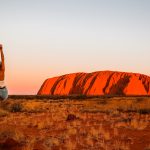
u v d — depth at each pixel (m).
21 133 11.43
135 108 27.03
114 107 29.11
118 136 11.63
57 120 17.58
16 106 27.66
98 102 38.88
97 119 17.95
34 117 20.08
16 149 9.06
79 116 19.02
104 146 9.58
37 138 11.31
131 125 14.34
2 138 10.24
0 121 17.45
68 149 9.33
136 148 9.42
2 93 7.08
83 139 11.03
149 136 11.52
